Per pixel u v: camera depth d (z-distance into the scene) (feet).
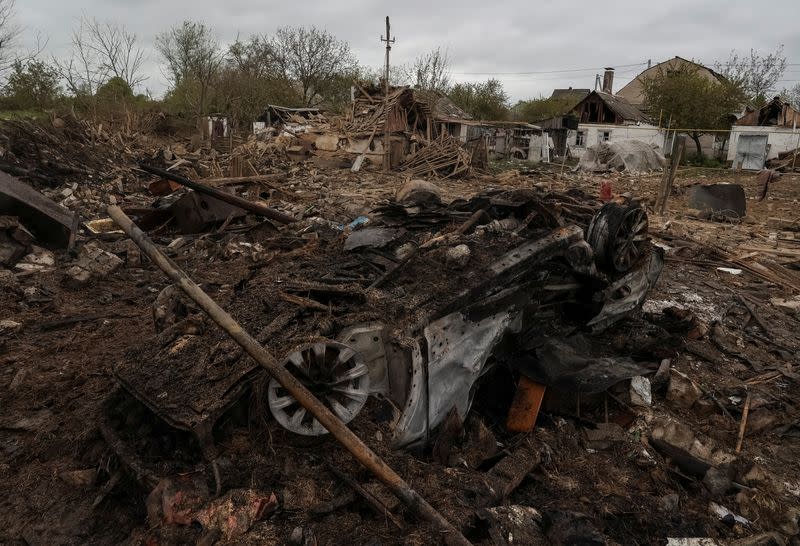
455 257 12.69
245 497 8.94
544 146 120.37
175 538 8.59
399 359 10.91
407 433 10.88
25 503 10.64
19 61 76.02
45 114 62.03
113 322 19.94
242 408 10.37
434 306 11.52
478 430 12.73
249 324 11.25
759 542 10.55
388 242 14.47
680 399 15.78
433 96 113.60
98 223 32.60
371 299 11.69
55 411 13.82
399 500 9.41
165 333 11.78
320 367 10.13
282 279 13.25
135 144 70.64
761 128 110.32
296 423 9.90
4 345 17.33
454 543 8.71
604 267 17.07
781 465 13.56
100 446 11.82
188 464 9.90
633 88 176.96
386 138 78.28
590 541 9.79
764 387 17.07
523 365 14.20
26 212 26.84
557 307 16.69
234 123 107.14
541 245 14.06
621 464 13.02
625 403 15.03
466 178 78.59
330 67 140.05
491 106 146.41
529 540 9.80
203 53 114.42
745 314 23.44
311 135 84.94
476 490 10.46
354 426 10.61
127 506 10.29
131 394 10.42
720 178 88.28
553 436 13.62
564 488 11.81
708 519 11.43
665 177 50.14
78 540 9.80
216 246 29.37
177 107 114.32
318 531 8.85
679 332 20.13
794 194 68.08
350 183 66.28
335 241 16.34
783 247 36.68
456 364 11.95
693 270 29.89
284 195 48.62
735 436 14.56
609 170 99.14
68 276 23.29
